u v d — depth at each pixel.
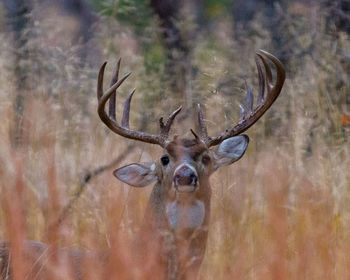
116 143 14.68
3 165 12.17
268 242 10.48
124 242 10.23
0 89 15.56
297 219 10.86
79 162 13.60
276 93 11.31
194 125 15.37
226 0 21.84
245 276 10.67
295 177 12.88
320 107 14.66
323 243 10.48
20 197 9.70
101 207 11.60
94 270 10.16
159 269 10.33
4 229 10.99
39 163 12.88
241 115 11.63
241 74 16.59
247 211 11.74
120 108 15.79
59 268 10.42
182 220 10.31
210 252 11.16
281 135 14.78
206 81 15.56
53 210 10.89
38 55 16.73
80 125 15.12
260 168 13.34
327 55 15.51
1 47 16.72
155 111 15.85
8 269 10.33
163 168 10.67
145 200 12.35
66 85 16.05
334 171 13.24
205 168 10.66
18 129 14.35
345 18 16.78
